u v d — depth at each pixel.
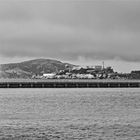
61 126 56.81
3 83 197.00
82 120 65.12
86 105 102.12
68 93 163.38
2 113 78.38
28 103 109.06
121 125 57.84
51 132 51.12
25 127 55.75
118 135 48.72
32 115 74.31
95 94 155.25
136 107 94.81
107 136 48.00
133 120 64.69
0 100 120.31
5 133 50.31
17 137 47.47
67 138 46.69
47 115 74.44
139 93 164.25
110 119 66.62
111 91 183.88
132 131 51.78
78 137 47.31
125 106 98.25
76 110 86.62
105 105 101.94
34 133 50.28
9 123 60.44
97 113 78.81
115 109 88.88
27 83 198.62
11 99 124.94
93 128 54.66
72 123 60.69
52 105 102.12
